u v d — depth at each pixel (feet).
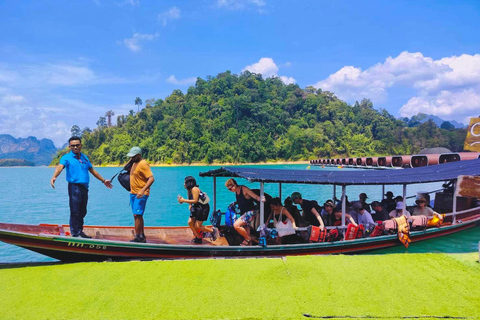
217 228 28.19
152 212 58.34
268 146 438.40
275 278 17.43
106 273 18.42
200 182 127.85
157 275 18.02
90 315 14.03
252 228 25.52
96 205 68.33
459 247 29.86
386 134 494.59
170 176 185.16
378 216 31.22
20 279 17.72
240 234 24.82
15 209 63.16
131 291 16.15
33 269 19.33
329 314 13.85
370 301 14.98
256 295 15.61
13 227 20.77
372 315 13.75
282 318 13.56
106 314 14.10
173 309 14.40
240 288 16.33
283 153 444.96
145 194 22.24
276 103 512.63
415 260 20.02
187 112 485.97
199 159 425.69
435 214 31.73
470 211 36.37
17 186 127.85
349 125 501.15
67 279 17.67
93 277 17.89
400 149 475.31
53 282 17.29
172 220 50.70
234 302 14.97
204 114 480.23
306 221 27.71
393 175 31.19
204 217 24.29
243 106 472.44
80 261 21.03
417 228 30.45
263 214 23.67
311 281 17.08
